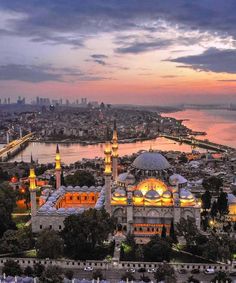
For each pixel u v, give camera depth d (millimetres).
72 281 178000
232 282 183125
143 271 199750
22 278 180000
